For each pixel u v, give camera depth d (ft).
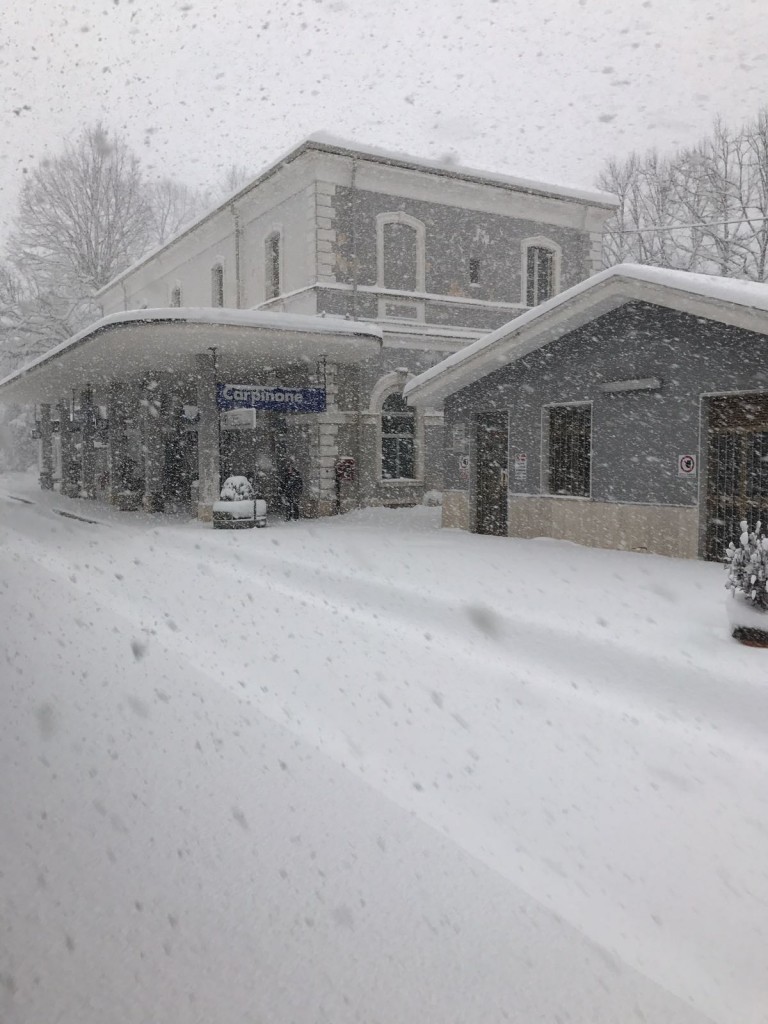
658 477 40.65
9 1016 6.99
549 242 78.79
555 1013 7.20
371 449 68.74
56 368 75.31
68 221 126.82
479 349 49.14
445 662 19.07
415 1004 7.24
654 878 9.66
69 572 33.86
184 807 11.09
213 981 7.50
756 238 102.27
